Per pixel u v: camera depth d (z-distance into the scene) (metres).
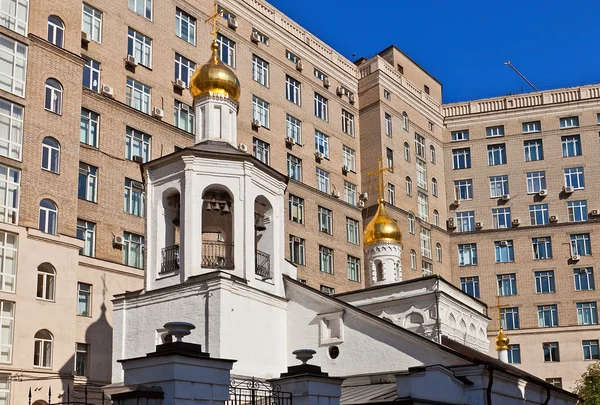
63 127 39.53
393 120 69.75
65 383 36.56
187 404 15.68
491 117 76.69
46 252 37.25
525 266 72.50
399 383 22.22
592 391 56.84
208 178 28.52
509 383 29.16
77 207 40.84
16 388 34.66
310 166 61.78
